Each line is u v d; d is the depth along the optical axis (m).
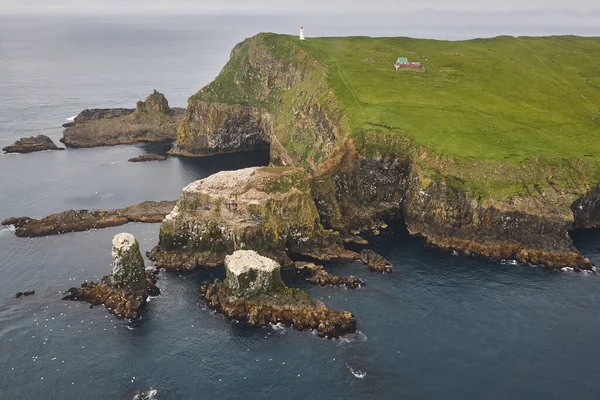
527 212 83.31
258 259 68.25
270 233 80.88
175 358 58.59
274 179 84.06
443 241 84.50
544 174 89.44
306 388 53.94
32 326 63.88
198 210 81.56
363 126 99.50
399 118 102.69
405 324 64.00
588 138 100.94
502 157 90.94
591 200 90.00
